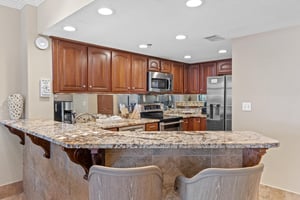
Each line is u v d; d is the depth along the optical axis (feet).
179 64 17.13
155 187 4.27
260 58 9.66
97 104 12.62
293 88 8.75
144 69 14.42
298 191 8.65
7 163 9.44
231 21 8.13
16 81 9.66
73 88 10.85
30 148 8.75
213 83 14.19
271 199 8.87
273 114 9.30
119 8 6.91
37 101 9.66
